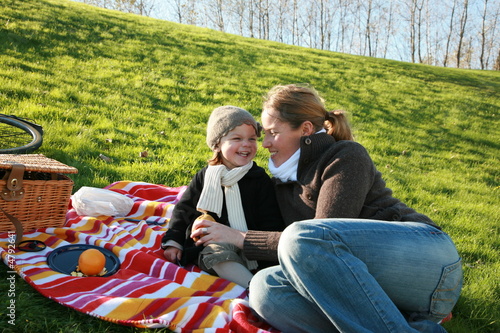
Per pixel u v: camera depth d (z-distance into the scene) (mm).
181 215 2893
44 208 3039
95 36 13359
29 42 10797
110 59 11469
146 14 52531
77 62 10430
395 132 10539
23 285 2328
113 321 2094
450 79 19031
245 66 14352
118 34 14406
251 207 2775
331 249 1880
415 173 7625
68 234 3045
